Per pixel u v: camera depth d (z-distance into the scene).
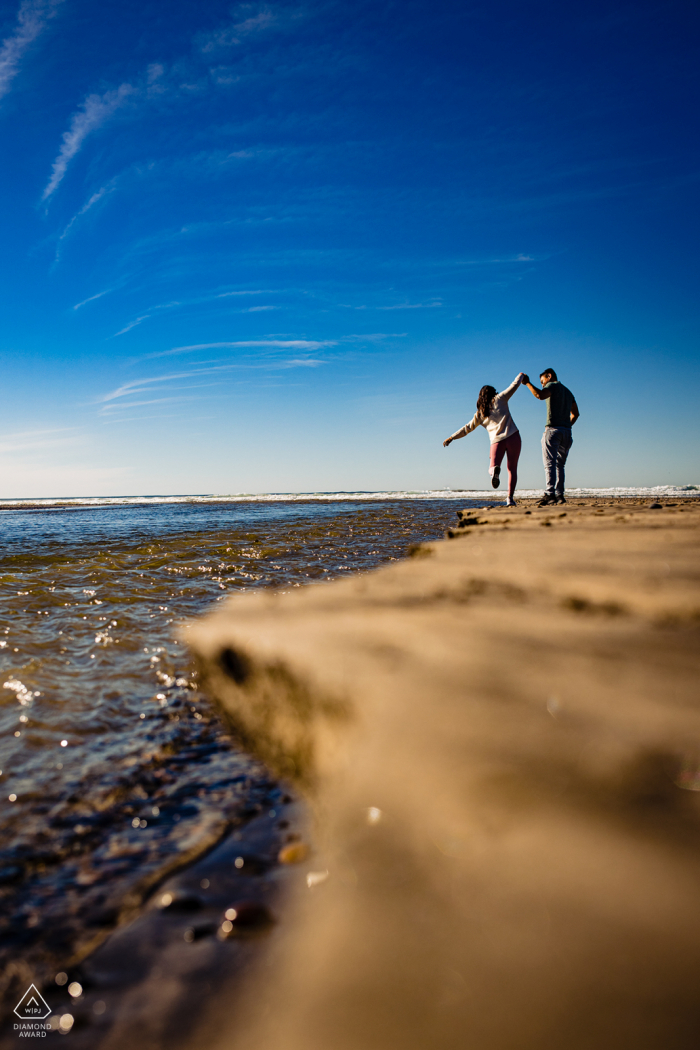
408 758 0.97
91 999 0.93
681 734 0.95
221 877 1.25
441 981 0.60
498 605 2.04
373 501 31.42
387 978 0.63
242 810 1.53
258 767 1.76
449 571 2.85
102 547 8.47
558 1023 0.51
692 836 0.71
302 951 0.82
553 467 10.09
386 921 0.71
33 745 2.08
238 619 2.05
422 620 1.82
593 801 0.79
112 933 1.09
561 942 0.59
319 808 1.29
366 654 1.50
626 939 0.57
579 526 5.30
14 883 1.28
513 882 0.68
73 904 1.20
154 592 5.05
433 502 28.28
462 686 1.21
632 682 1.19
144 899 1.20
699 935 0.56
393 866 0.79
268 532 10.87
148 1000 0.91
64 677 2.84
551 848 0.72
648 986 0.52
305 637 1.71
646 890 0.63
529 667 1.32
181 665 3.01
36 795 1.71
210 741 2.02
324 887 0.93
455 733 1.01
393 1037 0.57
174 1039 0.81
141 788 1.72
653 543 3.58
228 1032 0.80
